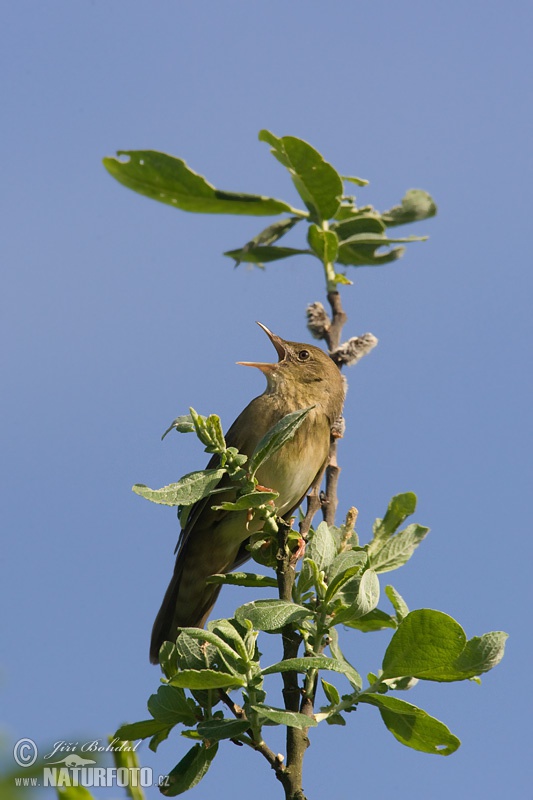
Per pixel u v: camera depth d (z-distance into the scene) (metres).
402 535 8.03
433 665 6.74
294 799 6.53
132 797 4.76
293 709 7.03
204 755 6.90
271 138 9.14
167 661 7.38
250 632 6.72
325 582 7.48
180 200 9.38
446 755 7.07
